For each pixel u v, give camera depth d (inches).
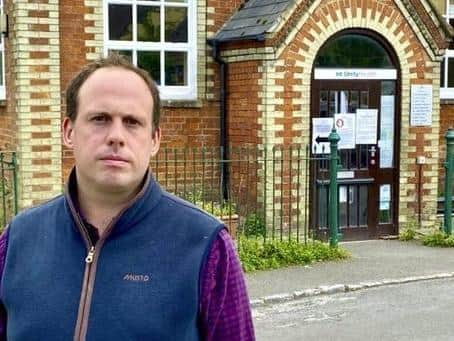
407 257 375.6
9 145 416.2
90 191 93.6
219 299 92.4
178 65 429.7
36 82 388.2
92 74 93.6
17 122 391.5
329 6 399.9
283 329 261.3
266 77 390.0
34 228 96.7
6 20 398.9
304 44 396.2
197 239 92.8
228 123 427.5
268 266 343.6
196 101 426.6
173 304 89.4
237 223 373.1
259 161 378.0
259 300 293.7
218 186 430.0
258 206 397.7
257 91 397.7
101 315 88.7
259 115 396.8
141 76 95.3
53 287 91.2
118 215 92.0
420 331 259.1
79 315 89.2
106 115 91.9
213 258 92.7
